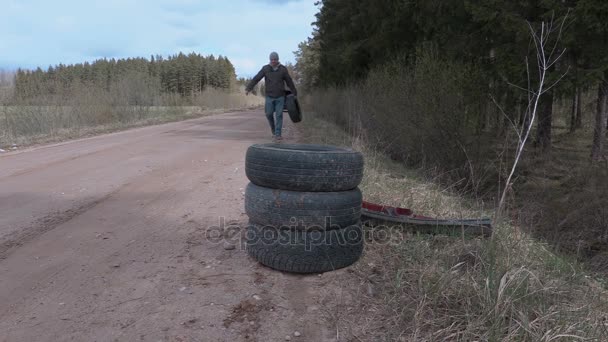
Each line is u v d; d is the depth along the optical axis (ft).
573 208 22.75
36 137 45.96
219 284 12.07
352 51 64.39
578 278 13.14
